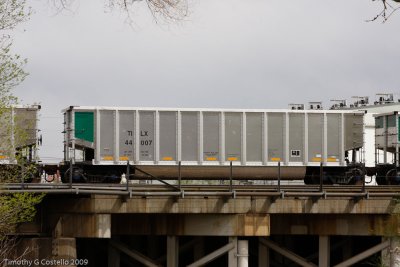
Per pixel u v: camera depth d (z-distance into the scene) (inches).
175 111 1988.2
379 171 2210.9
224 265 2165.4
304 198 1557.6
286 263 2046.0
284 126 2039.9
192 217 1560.0
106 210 1477.6
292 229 1637.6
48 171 1952.5
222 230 1545.3
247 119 2022.6
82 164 1937.7
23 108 1806.1
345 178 2076.8
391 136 2197.3
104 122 1959.9
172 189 1513.3
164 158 1984.5
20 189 1373.0
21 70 1221.1
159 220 1572.3
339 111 2080.5
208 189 1587.1
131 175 1952.5
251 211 1537.9
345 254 1978.3
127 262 1891.0
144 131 1977.1
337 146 2079.2
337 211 1572.3
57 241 1459.2
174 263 1573.6
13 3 1184.8
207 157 2003.0
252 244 2094.0
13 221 1284.4
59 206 1489.9
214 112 2004.2
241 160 2017.7
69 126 1962.4
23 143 1326.3
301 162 2055.9
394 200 1584.6
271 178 2047.2
